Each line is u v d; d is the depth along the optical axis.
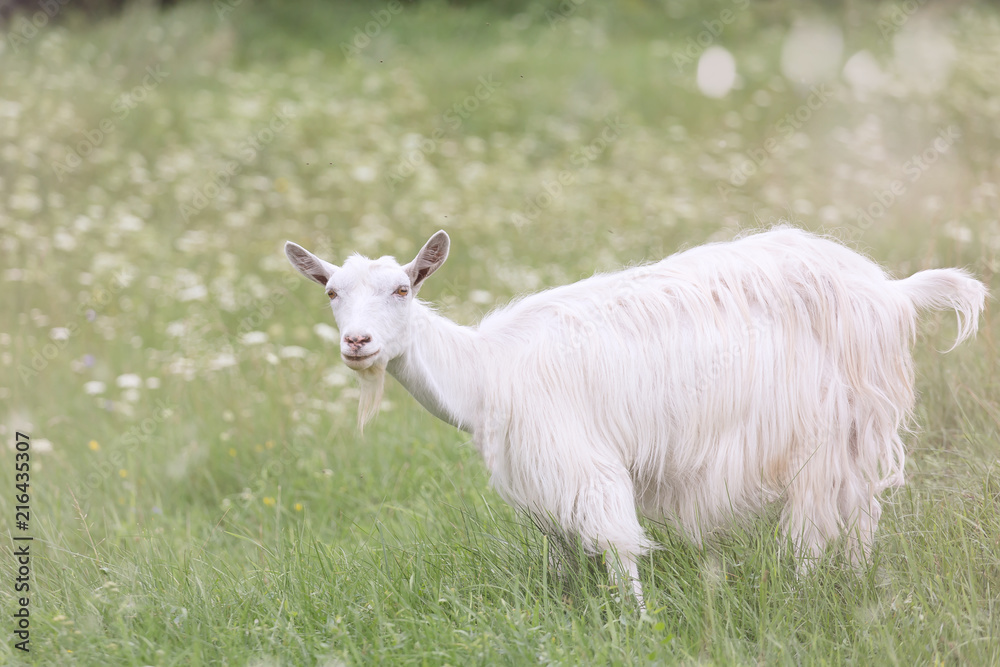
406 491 10.03
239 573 8.02
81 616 7.14
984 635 6.14
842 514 7.19
